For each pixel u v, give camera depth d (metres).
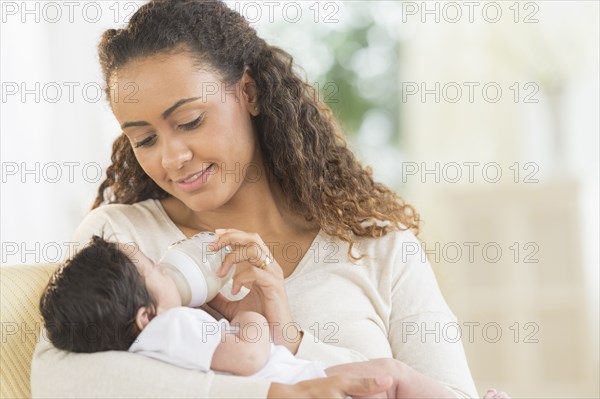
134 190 2.79
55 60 4.57
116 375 1.93
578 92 6.80
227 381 1.94
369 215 2.69
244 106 2.52
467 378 2.43
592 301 6.44
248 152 2.46
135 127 2.31
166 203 2.69
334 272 2.53
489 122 7.04
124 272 2.08
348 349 2.31
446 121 7.17
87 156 4.68
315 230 2.68
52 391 1.96
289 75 2.74
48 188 4.43
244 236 2.22
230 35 2.47
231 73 2.43
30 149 4.29
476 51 7.09
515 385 6.45
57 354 2.05
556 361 6.46
